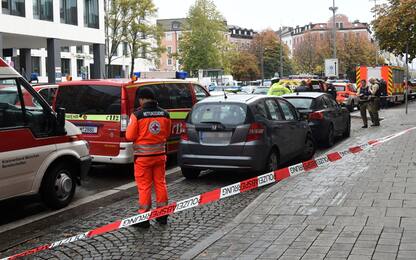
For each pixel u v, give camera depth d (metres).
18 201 8.47
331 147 14.38
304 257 4.98
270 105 10.18
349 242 5.32
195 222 6.91
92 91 10.16
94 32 41.84
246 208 6.95
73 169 8.30
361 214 6.34
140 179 6.67
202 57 68.25
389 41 36.75
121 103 9.87
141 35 55.81
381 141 13.02
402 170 9.06
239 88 36.19
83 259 5.57
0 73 7.25
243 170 9.14
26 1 35.19
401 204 6.71
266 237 5.70
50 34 37.31
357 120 22.88
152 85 10.84
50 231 6.80
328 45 91.94
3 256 5.88
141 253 5.70
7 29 33.75
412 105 36.41
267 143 9.34
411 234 5.47
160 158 6.68
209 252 5.32
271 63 98.75
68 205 8.13
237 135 9.08
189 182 9.68
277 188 8.06
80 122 10.17
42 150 7.64
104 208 7.90
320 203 7.00
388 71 33.56
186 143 9.42
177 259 5.38
